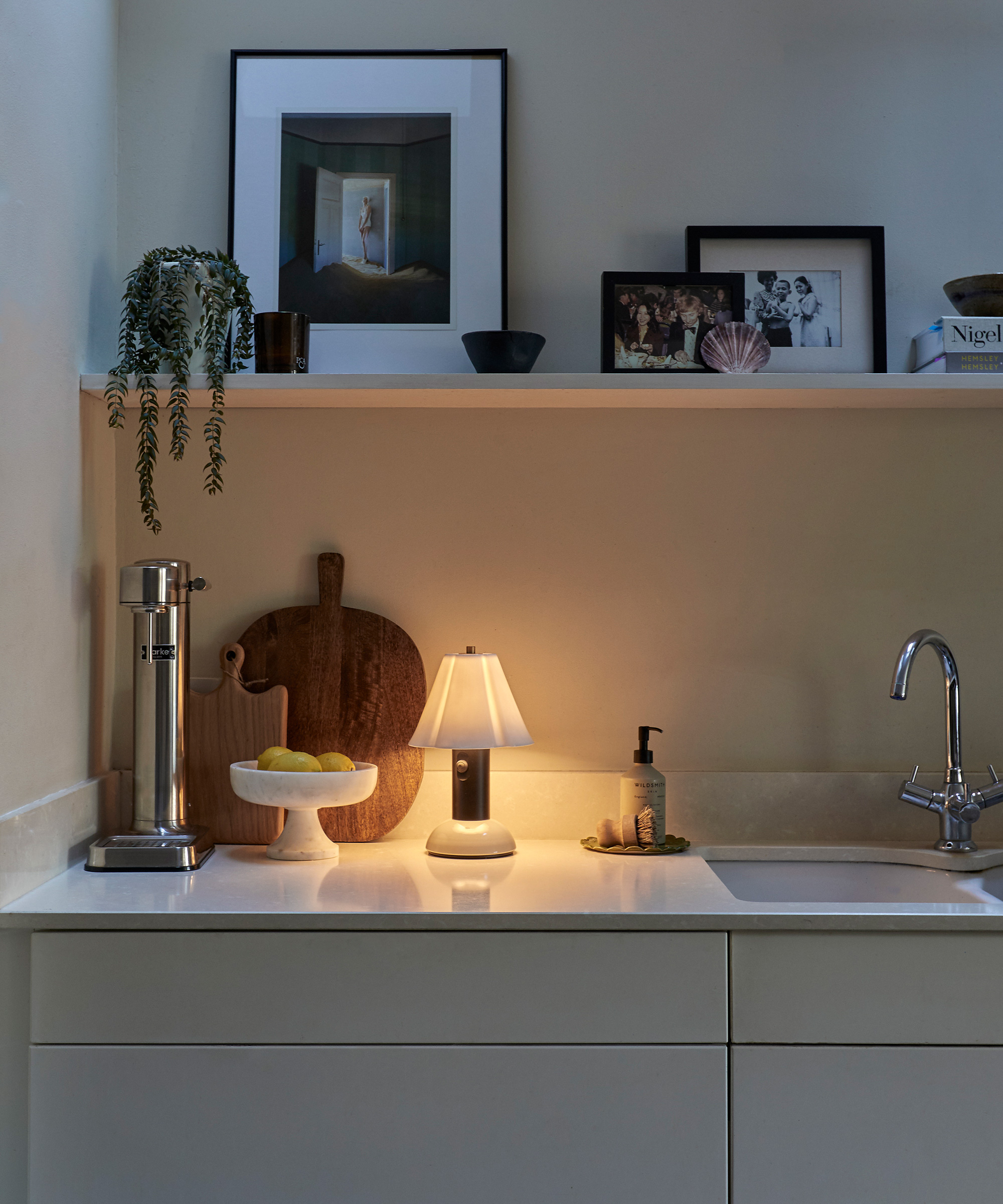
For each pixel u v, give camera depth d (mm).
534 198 1787
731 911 1278
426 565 1777
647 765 1669
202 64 1783
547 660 1775
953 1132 1262
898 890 1652
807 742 1779
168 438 1773
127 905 1302
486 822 1637
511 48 1789
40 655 1438
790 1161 1263
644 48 1787
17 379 1352
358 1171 1260
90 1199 1252
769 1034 1267
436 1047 1264
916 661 1776
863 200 1782
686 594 1779
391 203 1773
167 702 1593
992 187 1781
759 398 1662
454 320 1764
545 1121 1261
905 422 1775
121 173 1772
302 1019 1263
